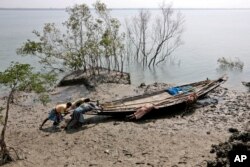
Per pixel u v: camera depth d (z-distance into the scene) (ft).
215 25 500.74
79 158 51.37
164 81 122.52
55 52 127.65
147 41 252.01
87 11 117.29
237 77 125.59
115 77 111.75
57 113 65.92
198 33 336.29
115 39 118.93
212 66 150.00
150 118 71.51
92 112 68.69
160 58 174.91
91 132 62.69
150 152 51.88
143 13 190.49
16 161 50.60
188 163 46.80
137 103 76.28
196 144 54.54
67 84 107.04
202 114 73.20
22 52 115.44
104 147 55.21
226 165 41.45
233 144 43.21
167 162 47.75
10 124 70.33
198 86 89.56
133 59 173.27
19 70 49.67
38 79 53.72
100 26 117.29
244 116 71.15
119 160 49.70
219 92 92.73
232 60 163.22
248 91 98.84
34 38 286.05
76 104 69.00
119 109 70.64
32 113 78.43
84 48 113.80
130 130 62.85
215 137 58.08
